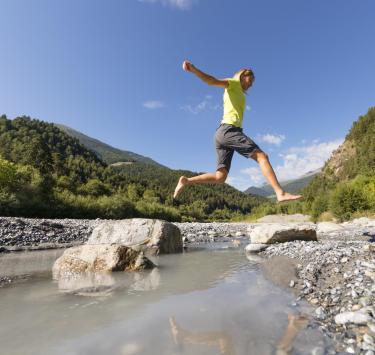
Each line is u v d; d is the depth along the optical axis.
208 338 2.41
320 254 6.17
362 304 3.13
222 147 4.00
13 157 83.88
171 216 53.81
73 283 4.68
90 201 36.28
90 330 2.61
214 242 12.41
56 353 2.17
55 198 32.44
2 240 10.64
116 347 2.25
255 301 3.44
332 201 23.91
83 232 13.52
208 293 3.84
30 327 2.70
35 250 9.73
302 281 4.26
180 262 6.98
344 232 13.71
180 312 3.08
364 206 22.73
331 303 3.28
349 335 2.48
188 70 3.74
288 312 3.05
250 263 6.39
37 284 4.63
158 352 2.16
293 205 57.78
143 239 9.06
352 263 4.83
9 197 26.12
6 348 2.27
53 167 78.25
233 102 3.96
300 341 2.36
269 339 2.39
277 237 9.59
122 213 40.41
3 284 4.64
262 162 3.61
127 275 5.36
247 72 4.21
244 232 17.75
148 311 3.13
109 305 3.38
